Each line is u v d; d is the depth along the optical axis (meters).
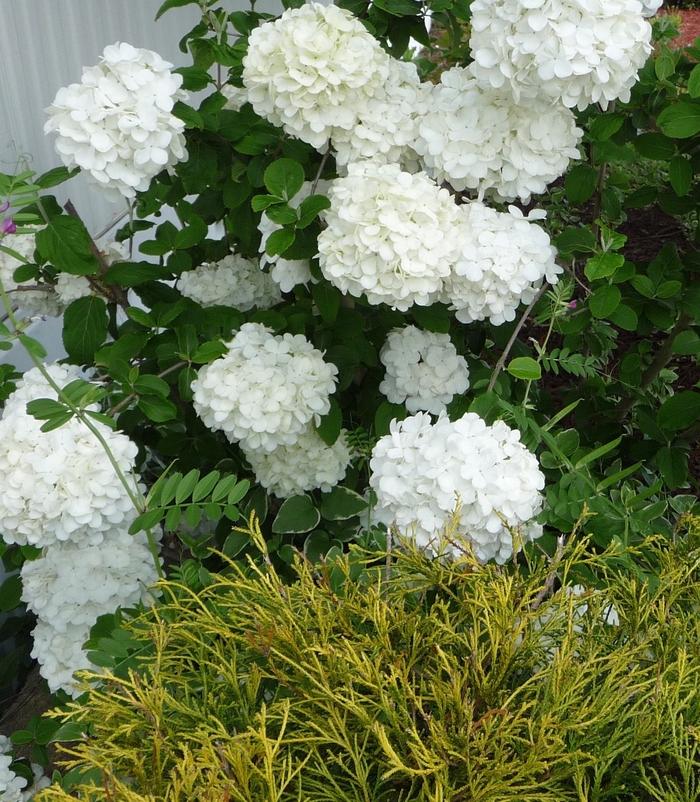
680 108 1.88
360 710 1.12
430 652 1.27
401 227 1.63
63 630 1.78
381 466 1.56
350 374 2.08
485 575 1.32
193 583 1.60
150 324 2.02
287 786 1.16
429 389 2.03
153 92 1.69
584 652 1.27
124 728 1.15
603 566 1.44
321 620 1.24
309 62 1.71
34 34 2.86
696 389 3.32
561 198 3.81
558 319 2.33
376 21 2.22
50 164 3.04
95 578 1.78
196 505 1.64
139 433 2.38
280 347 1.93
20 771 1.82
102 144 1.67
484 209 1.78
